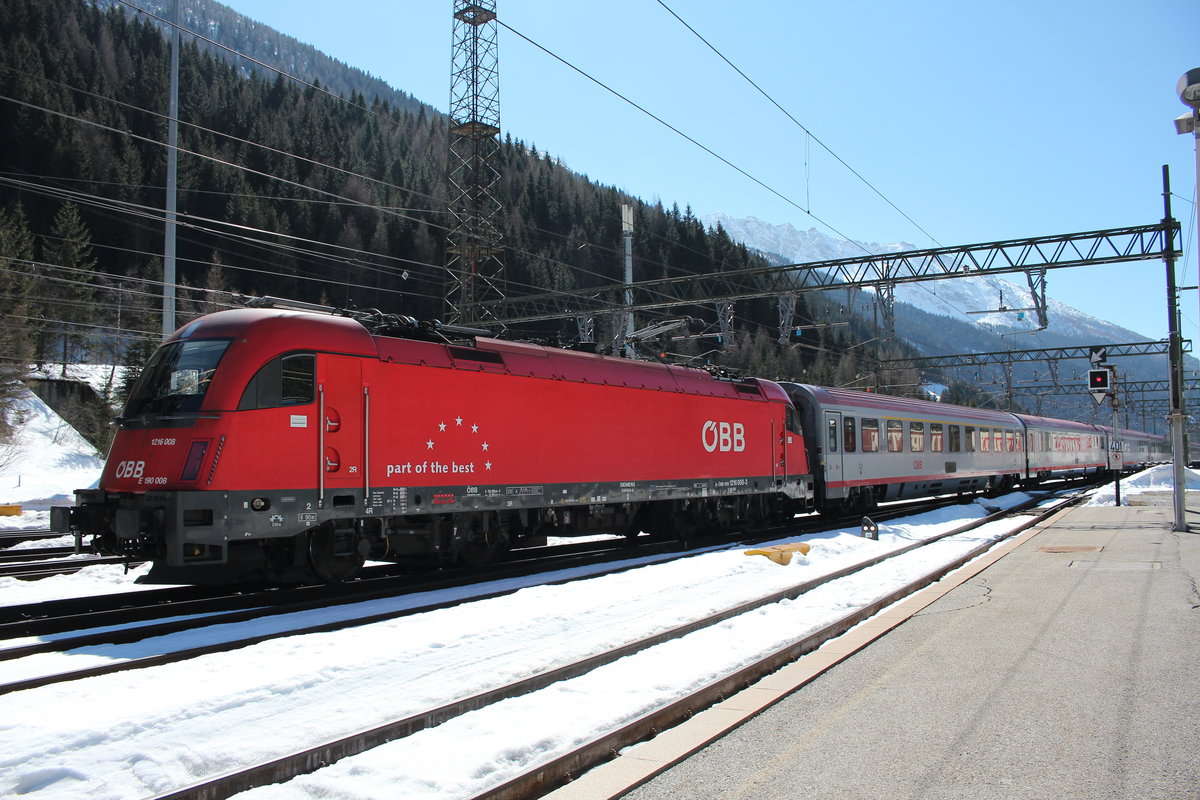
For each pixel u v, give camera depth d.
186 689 6.21
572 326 59.50
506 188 101.75
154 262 76.00
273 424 10.29
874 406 25.42
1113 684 6.56
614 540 19.89
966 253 25.97
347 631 8.32
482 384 13.16
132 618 9.79
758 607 9.87
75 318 61.34
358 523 11.44
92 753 4.88
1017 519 22.17
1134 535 17.89
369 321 12.29
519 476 13.63
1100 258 24.05
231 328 10.51
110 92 84.88
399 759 4.84
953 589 11.43
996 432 34.00
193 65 97.69
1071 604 9.98
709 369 19.44
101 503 10.37
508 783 4.39
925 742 5.35
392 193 93.88
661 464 16.73
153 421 10.12
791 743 5.40
